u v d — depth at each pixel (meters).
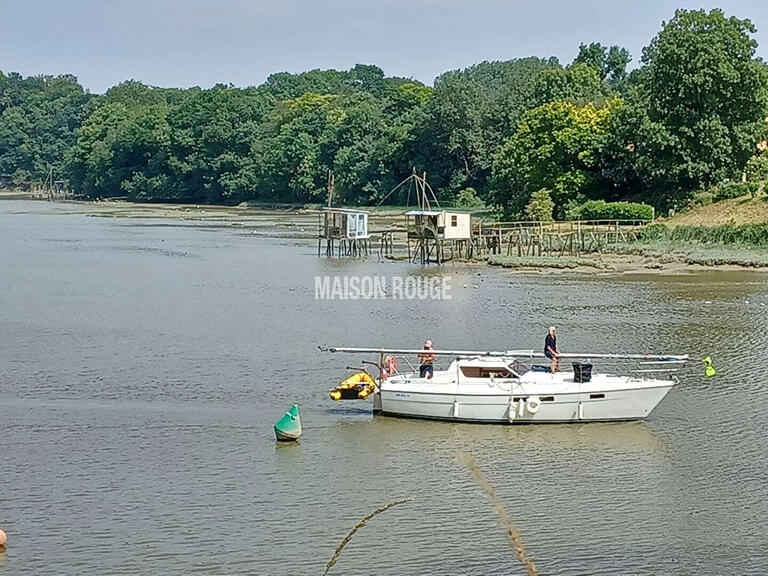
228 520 25.45
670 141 99.12
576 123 108.06
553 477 28.45
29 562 23.06
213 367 42.12
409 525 25.14
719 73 98.19
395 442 31.47
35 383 39.31
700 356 43.81
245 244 105.25
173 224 140.88
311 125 186.75
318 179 180.12
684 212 98.25
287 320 54.03
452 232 83.69
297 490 27.52
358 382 34.31
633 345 46.19
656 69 101.75
